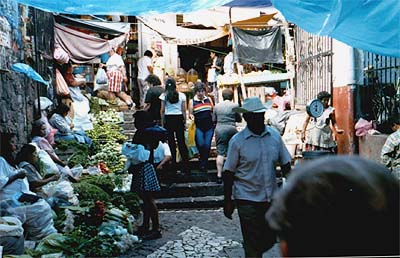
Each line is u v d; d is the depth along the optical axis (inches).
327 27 216.2
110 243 244.4
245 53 474.9
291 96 473.1
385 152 231.8
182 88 532.1
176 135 375.6
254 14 489.4
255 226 181.3
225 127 353.7
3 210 227.0
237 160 183.2
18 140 311.1
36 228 231.9
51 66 435.5
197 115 381.4
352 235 35.7
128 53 625.0
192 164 400.5
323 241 36.1
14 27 314.2
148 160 277.0
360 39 219.1
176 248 255.6
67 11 276.5
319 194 36.7
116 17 589.6
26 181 252.8
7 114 290.5
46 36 419.8
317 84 410.3
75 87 468.8
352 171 37.3
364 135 329.4
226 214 193.3
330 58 377.7
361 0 204.8
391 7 205.2
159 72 571.5
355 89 342.3
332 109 350.9
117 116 487.8
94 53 480.7
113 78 523.8
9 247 198.2
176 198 361.7
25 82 332.2
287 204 38.0
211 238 273.6
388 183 36.9
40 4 261.9
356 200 36.0
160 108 370.9
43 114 370.6
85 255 234.4
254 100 183.8
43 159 285.6
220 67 584.1
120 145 431.8
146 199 277.1
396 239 35.6
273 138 185.0
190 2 272.4
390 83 313.1
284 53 529.3
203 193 366.9
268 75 481.4
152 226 277.9
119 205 310.2
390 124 315.0
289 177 41.1
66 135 402.6
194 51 681.6
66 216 256.5
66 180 308.2
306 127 361.7
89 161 389.7
